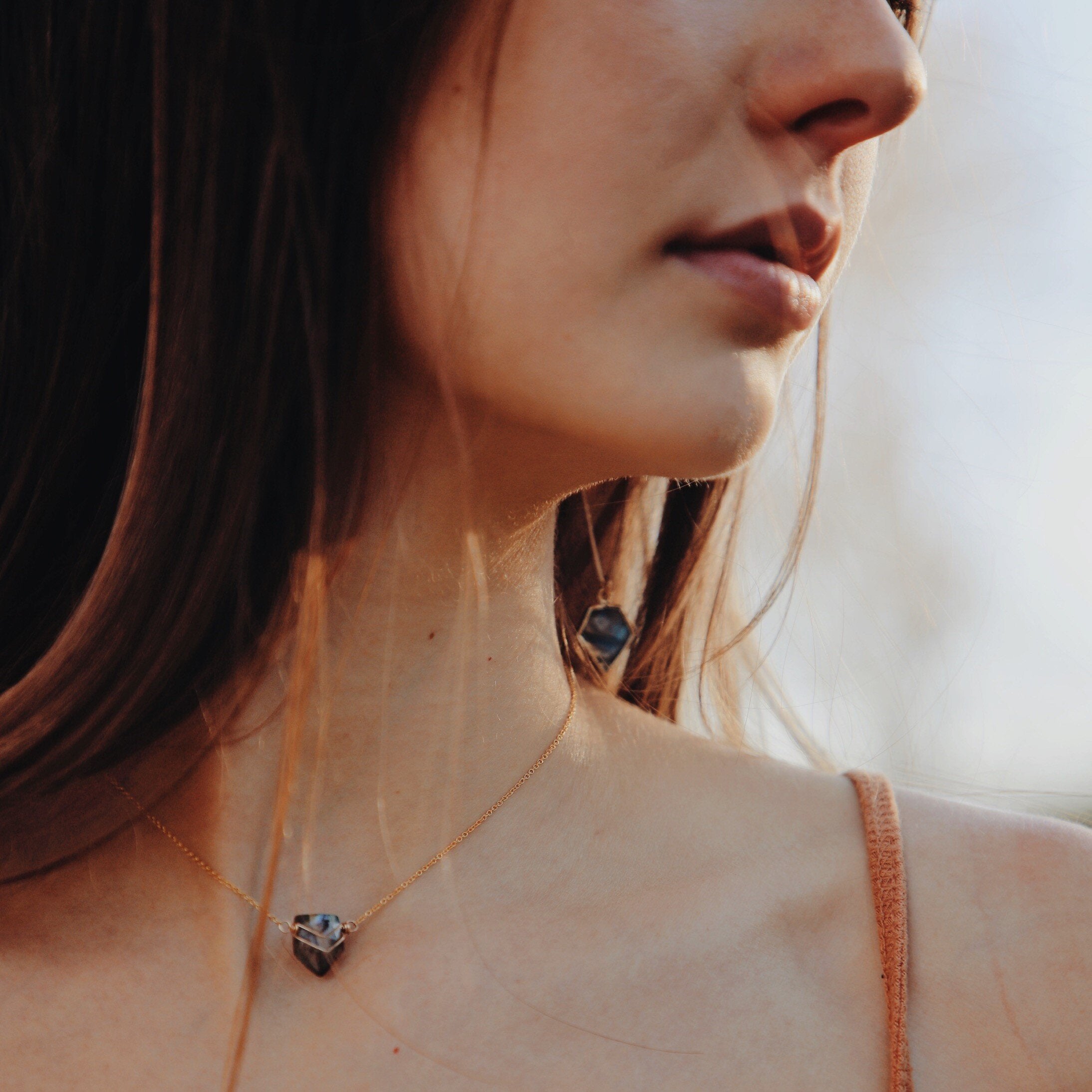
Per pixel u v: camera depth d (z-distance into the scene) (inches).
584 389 22.2
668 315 22.1
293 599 23.8
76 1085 22.6
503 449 23.1
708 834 24.4
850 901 24.2
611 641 27.3
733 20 21.9
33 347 24.5
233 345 23.2
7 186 24.4
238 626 23.7
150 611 23.5
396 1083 22.6
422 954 23.3
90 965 23.2
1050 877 24.4
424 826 23.8
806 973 23.6
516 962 23.3
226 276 23.1
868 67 21.9
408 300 22.6
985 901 24.2
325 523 23.5
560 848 24.0
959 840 24.7
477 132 22.1
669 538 28.6
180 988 23.1
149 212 24.1
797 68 21.9
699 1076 22.8
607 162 21.9
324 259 22.7
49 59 23.8
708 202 22.0
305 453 23.6
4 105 24.2
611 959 23.4
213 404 23.2
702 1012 23.2
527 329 22.2
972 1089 23.2
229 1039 22.8
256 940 22.7
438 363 22.5
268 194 22.8
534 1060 22.8
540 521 24.2
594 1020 23.0
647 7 21.8
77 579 24.9
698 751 25.5
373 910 23.5
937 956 23.8
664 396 22.1
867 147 23.7
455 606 23.9
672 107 21.9
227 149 23.0
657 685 28.8
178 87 23.0
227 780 23.9
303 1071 22.6
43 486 24.7
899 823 24.8
